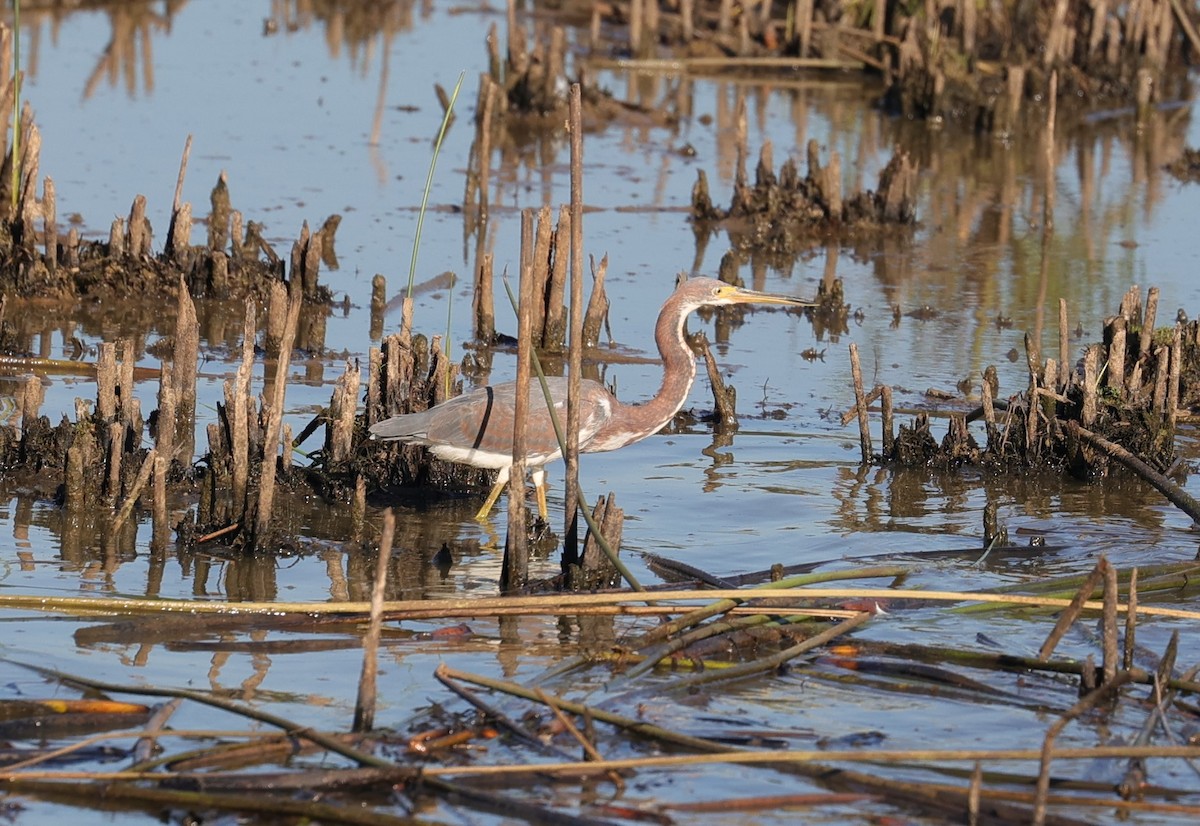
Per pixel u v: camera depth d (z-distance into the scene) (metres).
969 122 30.80
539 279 18.55
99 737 9.05
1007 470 15.60
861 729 9.81
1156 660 10.78
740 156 24.64
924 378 18.11
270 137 27.67
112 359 13.77
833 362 18.72
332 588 11.98
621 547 13.07
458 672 9.66
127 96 29.77
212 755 9.00
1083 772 9.31
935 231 24.72
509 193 25.17
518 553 11.86
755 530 13.66
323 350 18.19
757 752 9.07
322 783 8.70
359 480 12.92
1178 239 24.25
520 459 11.70
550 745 9.28
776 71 34.59
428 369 15.74
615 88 32.69
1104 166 28.80
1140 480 15.34
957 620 11.70
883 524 13.90
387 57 34.53
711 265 22.28
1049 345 19.28
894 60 34.22
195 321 13.96
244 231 22.08
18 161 20.50
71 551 12.42
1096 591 11.93
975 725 9.93
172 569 12.20
